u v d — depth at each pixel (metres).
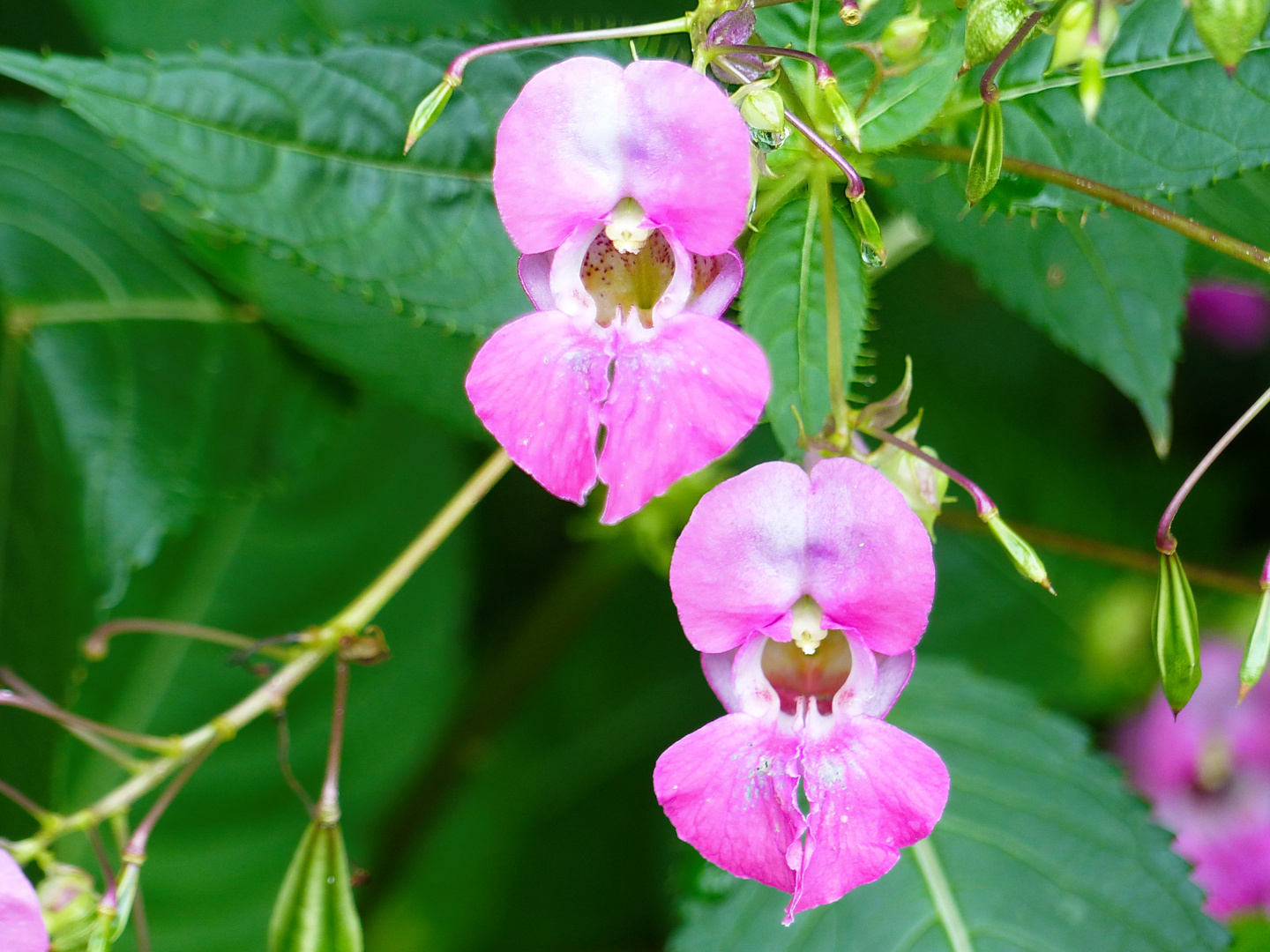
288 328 0.50
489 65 0.47
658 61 0.43
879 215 0.49
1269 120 0.46
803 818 0.44
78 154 0.51
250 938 0.52
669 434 0.43
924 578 0.43
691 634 0.44
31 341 0.50
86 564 0.50
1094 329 0.48
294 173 0.46
